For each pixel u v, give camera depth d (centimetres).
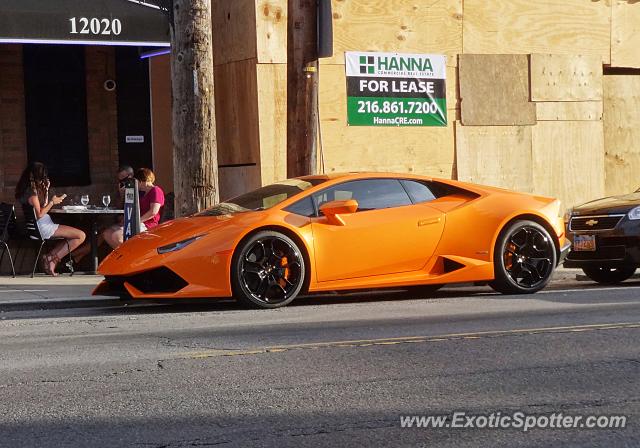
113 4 1407
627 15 1845
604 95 1862
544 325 835
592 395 580
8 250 1447
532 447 484
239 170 1636
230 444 490
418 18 1695
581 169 1820
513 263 1113
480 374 639
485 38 1747
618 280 1359
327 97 1634
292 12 1309
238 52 1622
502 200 1112
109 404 572
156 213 1407
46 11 1374
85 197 1500
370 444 489
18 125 1670
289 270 1013
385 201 1068
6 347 779
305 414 545
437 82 1712
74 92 1708
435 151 1716
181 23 1251
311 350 732
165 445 490
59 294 1180
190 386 616
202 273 984
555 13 1792
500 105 1756
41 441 499
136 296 987
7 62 1662
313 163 1310
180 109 1255
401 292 1203
